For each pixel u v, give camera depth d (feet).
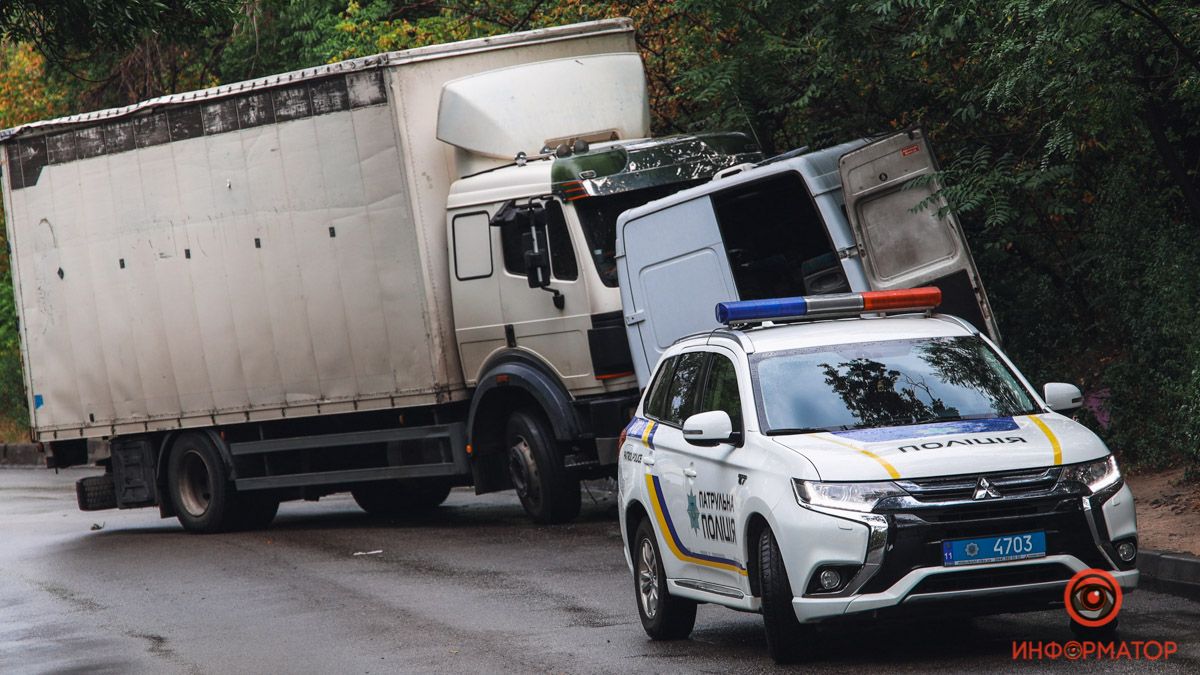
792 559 103.24
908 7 195.62
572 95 213.05
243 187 229.25
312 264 223.10
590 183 198.18
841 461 103.65
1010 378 117.80
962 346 119.96
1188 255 178.09
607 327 197.16
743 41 220.84
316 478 230.68
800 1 212.43
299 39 380.78
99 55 388.98
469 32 297.74
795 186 188.24
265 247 227.81
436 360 213.46
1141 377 183.52
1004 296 211.41
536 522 211.82
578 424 201.57
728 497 112.06
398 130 212.64
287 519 264.31
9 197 258.37
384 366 218.79
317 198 221.46
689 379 126.72
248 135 227.81
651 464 126.62
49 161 252.62
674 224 183.01
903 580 100.01
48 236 254.47
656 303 186.19
